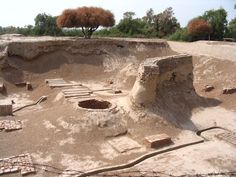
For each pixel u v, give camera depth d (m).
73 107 16.44
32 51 26.77
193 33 41.78
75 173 11.51
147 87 16.14
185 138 15.05
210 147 14.33
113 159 12.66
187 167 12.23
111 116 15.56
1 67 24.55
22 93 23.20
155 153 13.38
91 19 33.59
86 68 27.86
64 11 34.03
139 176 11.46
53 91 22.05
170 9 54.53
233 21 47.59
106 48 30.59
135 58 30.92
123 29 49.47
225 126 17.17
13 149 13.20
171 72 19.27
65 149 13.34
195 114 18.80
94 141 14.11
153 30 52.47
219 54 29.19
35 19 46.91
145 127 15.31
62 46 28.56
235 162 12.78
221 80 25.00
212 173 11.80
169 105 17.80
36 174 11.40
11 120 16.48
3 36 36.16
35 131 14.92
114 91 22.19
